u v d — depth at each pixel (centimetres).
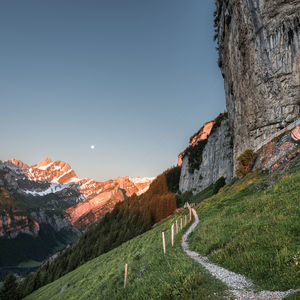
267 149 4334
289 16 4325
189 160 13800
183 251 1702
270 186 2834
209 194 8888
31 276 9925
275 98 4616
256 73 5019
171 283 1062
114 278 1884
